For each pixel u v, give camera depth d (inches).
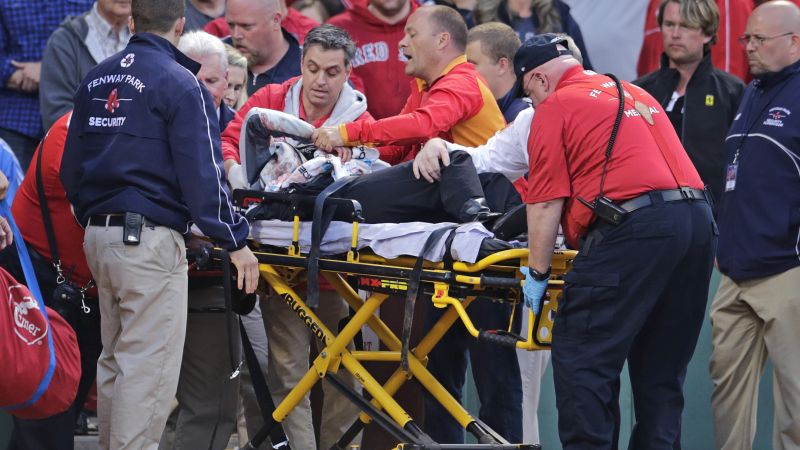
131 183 676.1
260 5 968.9
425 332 837.2
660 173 671.1
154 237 677.3
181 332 690.8
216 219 679.1
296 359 781.9
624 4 1104.8
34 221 759.1
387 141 768.3
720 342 881.5
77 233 749.9
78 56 954.7
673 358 703.7
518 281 668.1
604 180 667.4
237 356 789.2
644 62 1106.1
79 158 696.4
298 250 707.4
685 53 965.2
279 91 837.8
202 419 789.2
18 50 1001.5
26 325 654.5
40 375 659.4
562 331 676.7
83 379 783.7
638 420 714.2
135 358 676.7
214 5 1080.8
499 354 834.8
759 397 981.2
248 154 748.0
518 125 740.0
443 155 703.7
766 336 851.4
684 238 668.1
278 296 772.0
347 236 698.8
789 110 834.2
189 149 673.6
